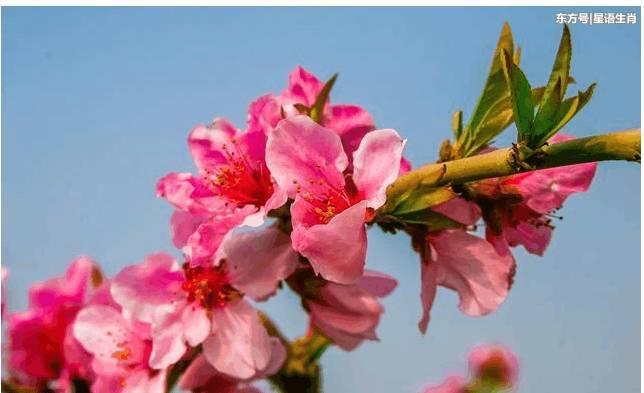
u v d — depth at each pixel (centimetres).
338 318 44
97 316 45
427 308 42
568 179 43
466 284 42
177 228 43
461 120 42
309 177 40
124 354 44
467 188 42
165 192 43
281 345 44
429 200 40
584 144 39
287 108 42
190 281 43
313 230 39
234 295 43
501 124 41
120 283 43
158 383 44
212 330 43
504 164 39
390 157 40
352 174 40
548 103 39
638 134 38
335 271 39
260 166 42
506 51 39
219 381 44
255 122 42
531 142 39
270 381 45
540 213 43
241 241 43
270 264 43
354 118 42
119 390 44
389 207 40
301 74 43
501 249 42
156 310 43
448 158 41
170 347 43
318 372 45
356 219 39
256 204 42
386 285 45
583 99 39
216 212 43
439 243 42
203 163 43
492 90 41
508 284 42
